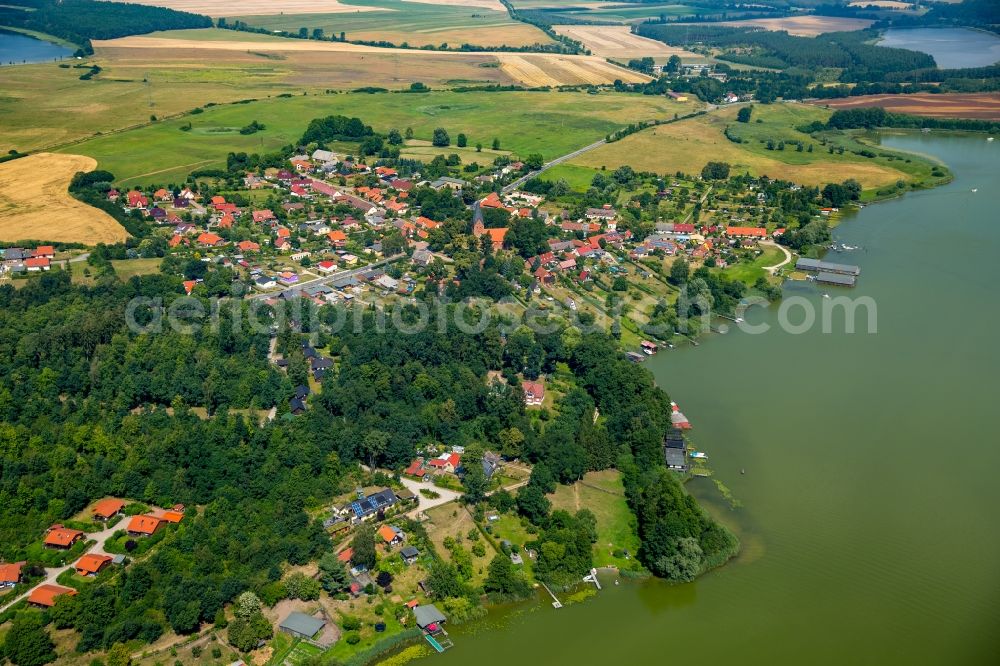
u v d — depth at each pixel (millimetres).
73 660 195375
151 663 194750
